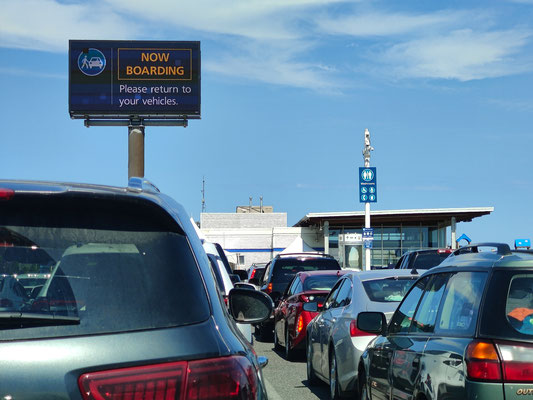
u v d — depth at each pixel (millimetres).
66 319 2553
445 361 4918
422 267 19266
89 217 2830
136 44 41156
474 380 4520
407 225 48938
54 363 2426
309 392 10898
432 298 5828
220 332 2771
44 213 2787
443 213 45031
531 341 4555
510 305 4695
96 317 2600
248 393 2746
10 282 2625
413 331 6031
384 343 6707
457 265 5562
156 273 2781
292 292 15945
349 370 8781
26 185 2799
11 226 2732
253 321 4371
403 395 5777
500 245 5258
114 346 2527
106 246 2789
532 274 4809
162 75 41031
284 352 16359
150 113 40906
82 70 40812
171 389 2545
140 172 41031
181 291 2779
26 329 2488
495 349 4539
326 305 11328
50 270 2672
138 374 2508
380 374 6652
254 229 55125
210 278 2986
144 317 2656
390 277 9562
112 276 2717
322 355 10461
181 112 40938
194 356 2619
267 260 54844
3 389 2354
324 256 20625
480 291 4898
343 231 50156
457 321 5102
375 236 49031
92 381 2445
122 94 40844
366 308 9055
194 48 41062
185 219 3133
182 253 2898
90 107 40781
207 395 2604
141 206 2863
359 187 35375
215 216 73062
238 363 2734
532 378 4465
